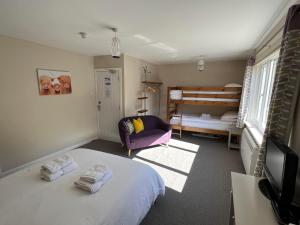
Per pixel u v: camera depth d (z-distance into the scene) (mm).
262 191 1271
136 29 2213
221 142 4254
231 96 4078
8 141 2680
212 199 2152
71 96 3684
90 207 1270
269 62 2582
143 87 4801
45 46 3082
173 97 4590
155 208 1983
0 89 2527
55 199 1347
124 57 3840
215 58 4395
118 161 2010
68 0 1475
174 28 2176
